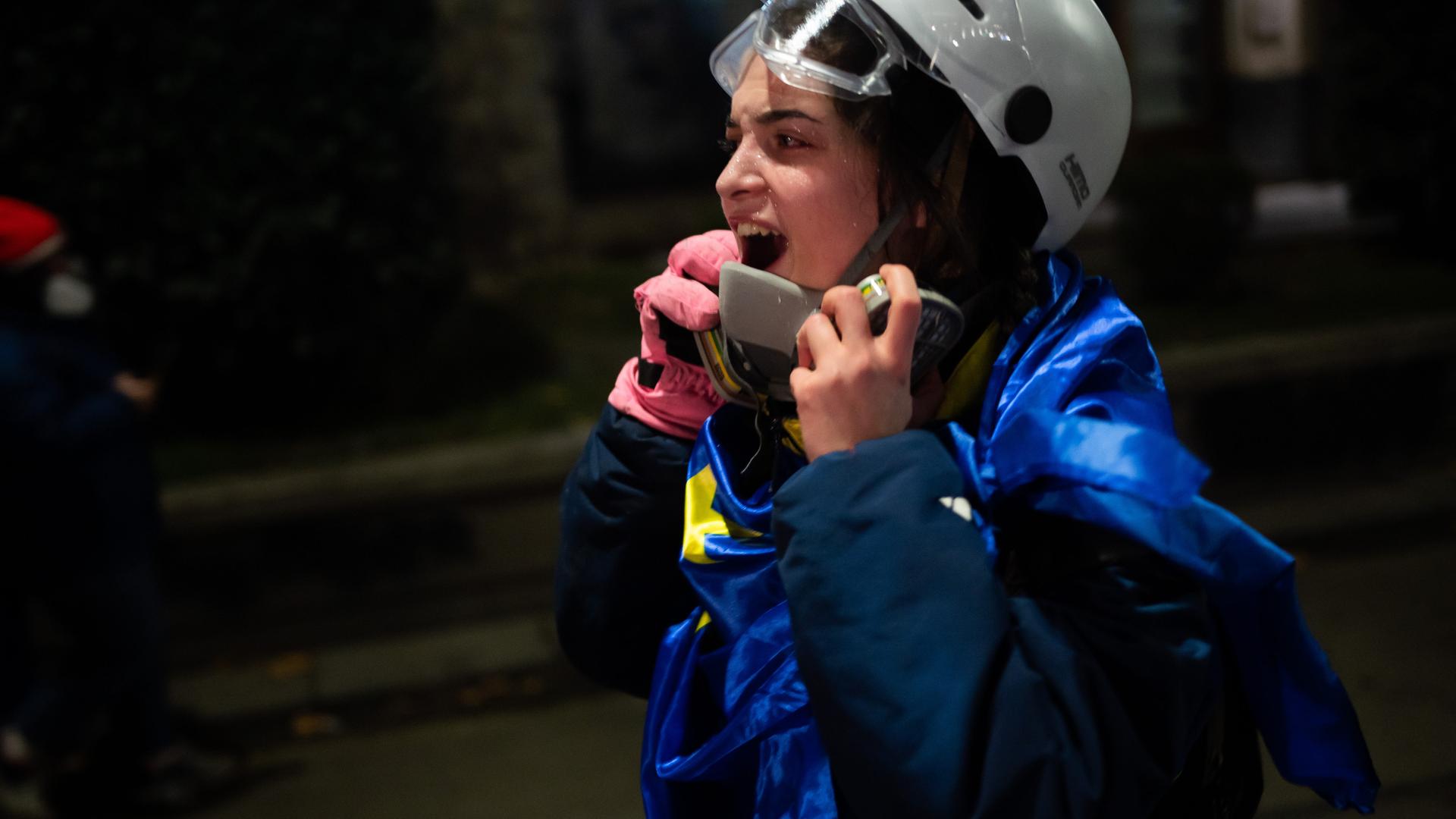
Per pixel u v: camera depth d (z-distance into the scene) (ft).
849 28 3.63
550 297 31.78
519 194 32.89
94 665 12.68
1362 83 31.78
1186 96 40.70
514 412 24.58
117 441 12.60
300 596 18.47
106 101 23.16
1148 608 3.26
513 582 18.33
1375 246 32.73
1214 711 3.67
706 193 40.81
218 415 25.11
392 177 24.11
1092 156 3.90
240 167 23.52
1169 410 3.68
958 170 3.82
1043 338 3.71
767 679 3.80
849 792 3.33
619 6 40.42
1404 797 11.30
